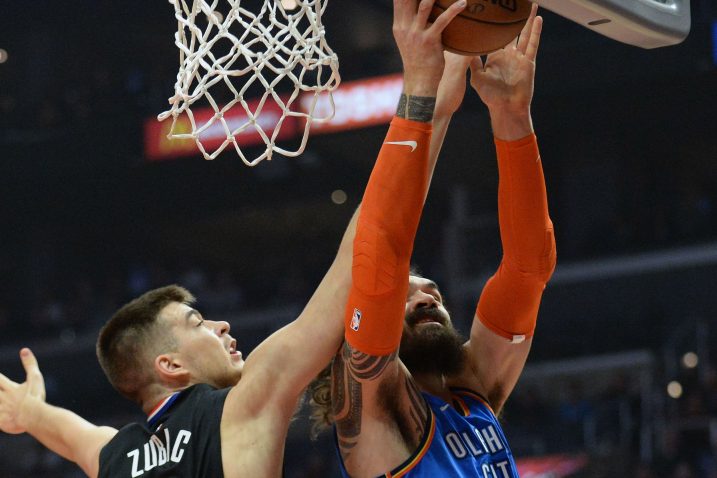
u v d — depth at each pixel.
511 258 3.12
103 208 18.25
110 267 21.02
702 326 15.60
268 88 2.75
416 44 2.49
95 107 18.00
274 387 2.81
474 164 16.44
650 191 17.42
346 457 2.85
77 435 3.42
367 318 2.62
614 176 17.22
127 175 17.45
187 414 2.86
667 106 14.93
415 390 2.89
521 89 2.88
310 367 2.81
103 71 18.58
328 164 16.95
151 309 3.11
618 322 16.42
